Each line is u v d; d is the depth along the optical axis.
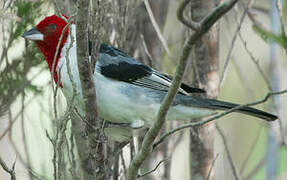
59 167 7.60
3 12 9.18
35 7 9.76
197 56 11.35
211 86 11.30
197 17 11.41
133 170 7.88
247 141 13.30
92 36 7.91
